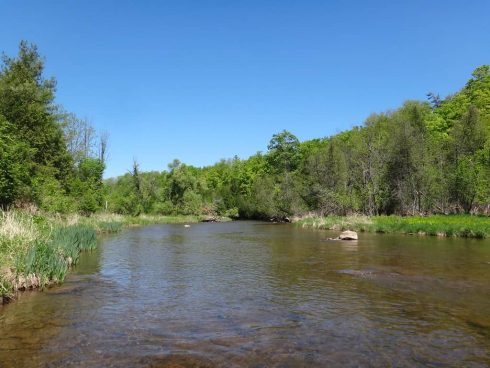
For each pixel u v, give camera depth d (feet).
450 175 146.00
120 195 198.59
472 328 27.22
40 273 39.37
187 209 244.22
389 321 28.84
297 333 26.32
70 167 143.23
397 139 155.43
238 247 76.23
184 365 21.18
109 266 52.90
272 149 273.33
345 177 173.17
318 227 135.74
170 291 38.58
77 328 27.30
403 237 93.45
